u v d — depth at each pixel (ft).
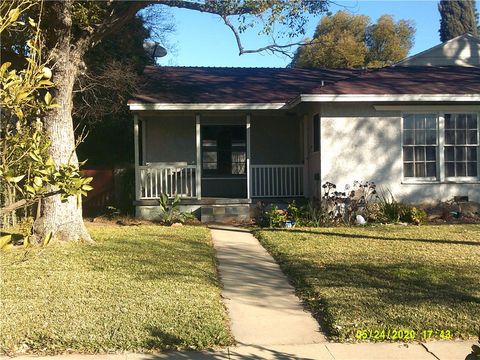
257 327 17.67
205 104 44.96
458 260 25.98
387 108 42.55
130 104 44.24
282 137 53.72
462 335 16.44
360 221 40.01
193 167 45.47
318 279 22.67
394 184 42.80
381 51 143.33
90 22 32.78
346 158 42.52
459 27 139.74
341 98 40.60
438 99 41.11
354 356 15.23
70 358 14.90
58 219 30.07
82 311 18.02
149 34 65.72
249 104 45.37
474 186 43.29
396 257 26.89
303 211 42.06
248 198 45.16
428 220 41.47
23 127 10.72
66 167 9.64
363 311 18.25
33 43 10.50
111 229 37.52
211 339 16.06
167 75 56.18
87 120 58.90
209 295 20.27
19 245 29.35
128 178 55.06
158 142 52.29
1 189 22.90
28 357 14.90
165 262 25.68
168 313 17.97
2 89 9.44
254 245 32.50
